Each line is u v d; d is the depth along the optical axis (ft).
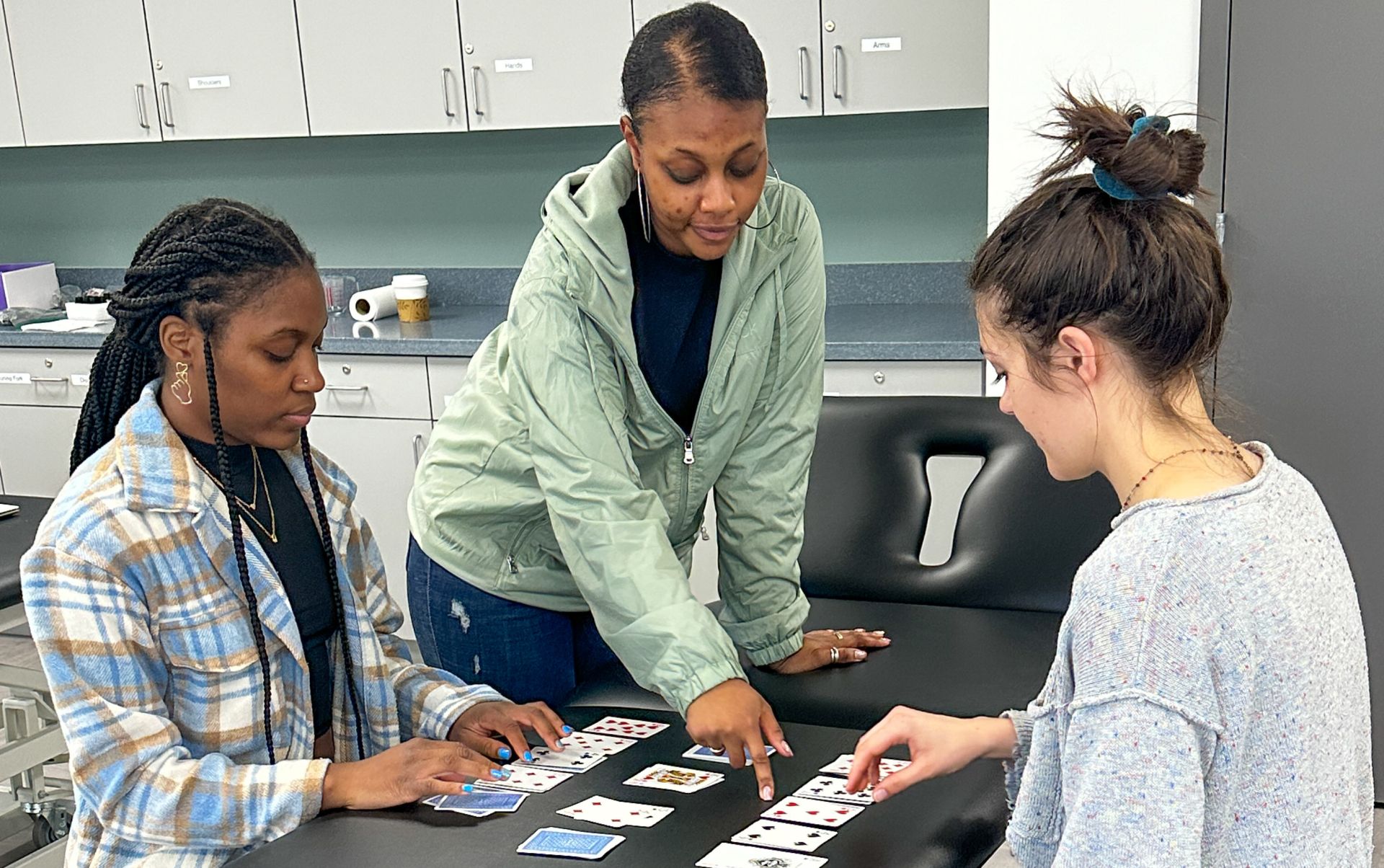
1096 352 3.30
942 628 6.08
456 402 6.06
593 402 5.06
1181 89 8.87
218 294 4.30
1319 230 8.55
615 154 5.01
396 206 14.65
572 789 4.39
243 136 13.42
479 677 6.08
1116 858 3.00
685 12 4.63
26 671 9.51
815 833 3.96
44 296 15.35
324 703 5.09
